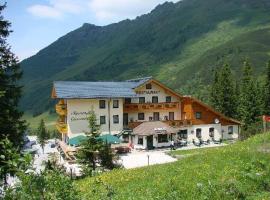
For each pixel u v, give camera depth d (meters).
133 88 72.19
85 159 37.84
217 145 71.56
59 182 9.10
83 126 65.50
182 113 76.12
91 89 68.12
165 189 16.33
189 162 22.22
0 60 29.28
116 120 68.31
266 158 18.88
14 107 29.77
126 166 50.41
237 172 17.02
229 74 88.88
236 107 88.94
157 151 64.81
